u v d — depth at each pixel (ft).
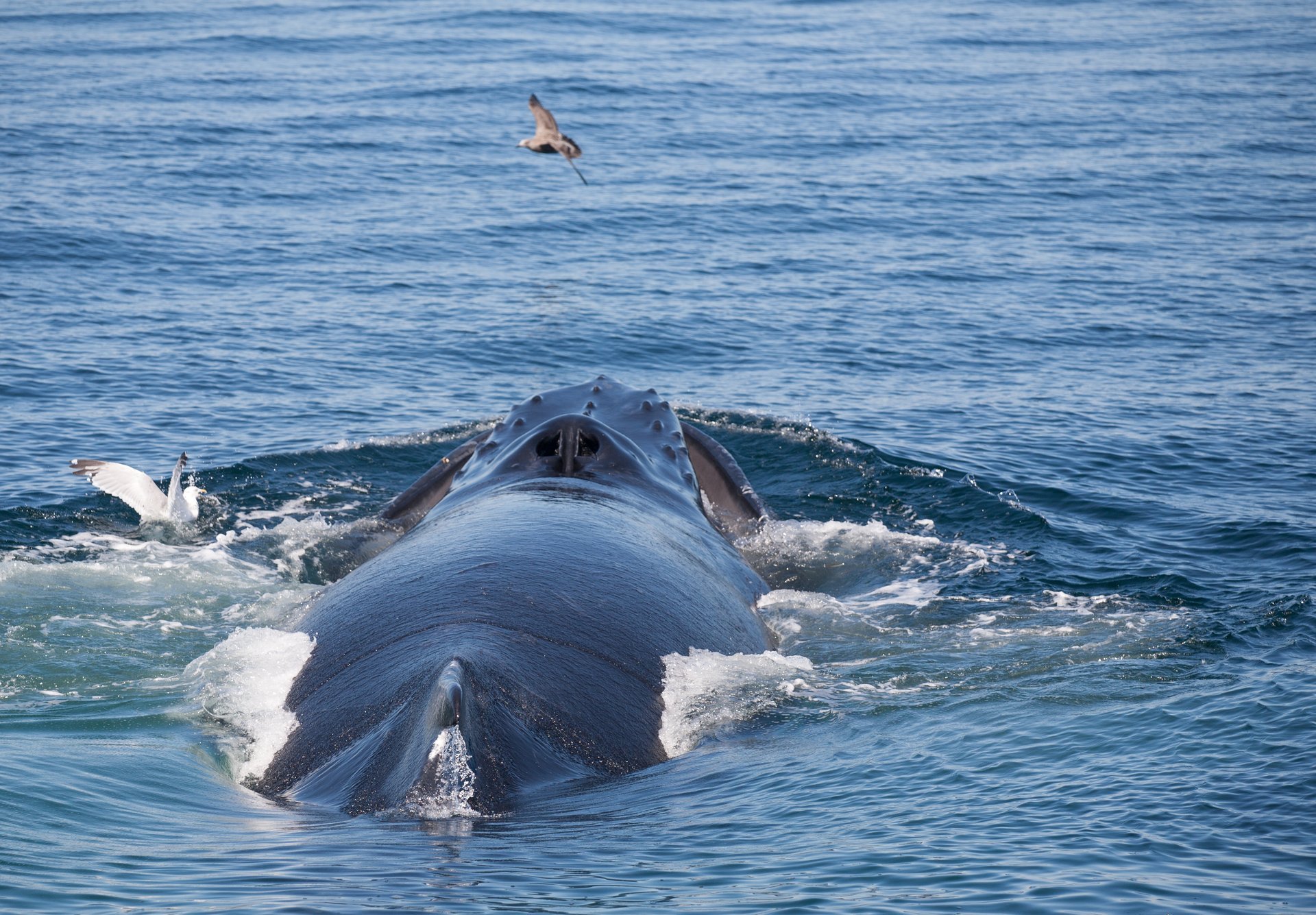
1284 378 297.53
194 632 163.94
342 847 89.61
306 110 622.54
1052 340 329.11
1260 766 104.01
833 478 233.76
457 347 314.55
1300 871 85.15
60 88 653.30
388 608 131.64
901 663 151.64
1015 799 100.68
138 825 96.07
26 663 150.71
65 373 283.38
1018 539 206.18
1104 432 260.01
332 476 232.94
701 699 126.93
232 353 303.48
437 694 105.70
